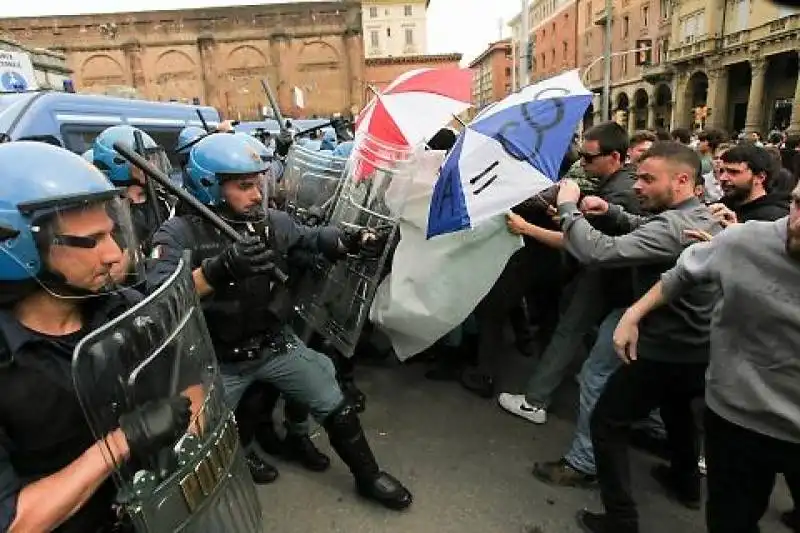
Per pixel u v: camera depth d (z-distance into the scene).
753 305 1.44
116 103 4.85
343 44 34.19
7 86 6.95
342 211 2.84
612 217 2.51
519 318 3.92
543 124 2.17
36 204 0.99
